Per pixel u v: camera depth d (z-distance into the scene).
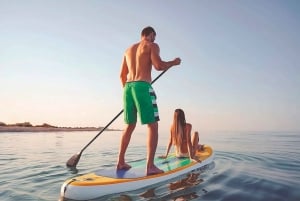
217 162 5.77
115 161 6.21
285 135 19.67
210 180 4.03
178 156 5.40
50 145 10.55
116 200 3.12
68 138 15.77
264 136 18.12
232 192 3.41
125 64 4.31
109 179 3.53
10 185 3.87
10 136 16.16
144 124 3.84
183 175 4.37
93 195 3.22
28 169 5.14
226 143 11.37
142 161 4.75
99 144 11.41
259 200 3.11
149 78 3.93
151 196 3.25
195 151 5.51
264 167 5.25
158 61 3.77
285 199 3.16
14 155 7.27
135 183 3.57
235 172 4.66
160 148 9.69
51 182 4.06
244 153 7.51
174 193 3.37
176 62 3.98
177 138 5.30
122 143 4.14
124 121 4.12
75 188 3.25
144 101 3.82
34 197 3.29
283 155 7.11
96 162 6.05
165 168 4.41
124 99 4.06
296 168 5.18
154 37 4.12
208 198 3.17
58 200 3.19
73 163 5.38
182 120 5.26
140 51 3.92
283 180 4.10
